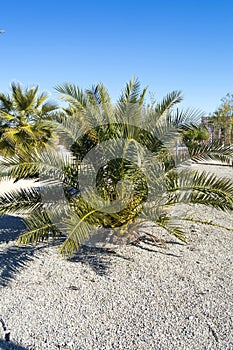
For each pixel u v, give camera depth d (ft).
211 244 13.06
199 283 9.68
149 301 8.67
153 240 13.46
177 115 11.90
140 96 12.60
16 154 11.71
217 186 11.48
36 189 13.19
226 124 60.03
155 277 10.08
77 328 7.52
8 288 9.39
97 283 9.71
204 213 18.44
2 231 15.35
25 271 10.52
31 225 11.08
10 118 34.01
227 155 12.09
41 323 7.70
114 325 7.63
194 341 7.01
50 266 10.89
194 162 12.38
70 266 10.90
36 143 28.94
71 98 12.36
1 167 10.72
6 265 10.98
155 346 6.86
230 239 13.70
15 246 12.94
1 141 31.76
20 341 7.06
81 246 12.58
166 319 7.84
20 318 7.90
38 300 8.73
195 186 11.68
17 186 27.66
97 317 7.95
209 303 8.54
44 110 33.40
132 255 11.85
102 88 12.53
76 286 9.52
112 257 11.68
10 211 12.45
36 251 12.28
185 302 8.61
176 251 12.25
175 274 10.29
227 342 6.97
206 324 7.62
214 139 13.03
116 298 8.83
